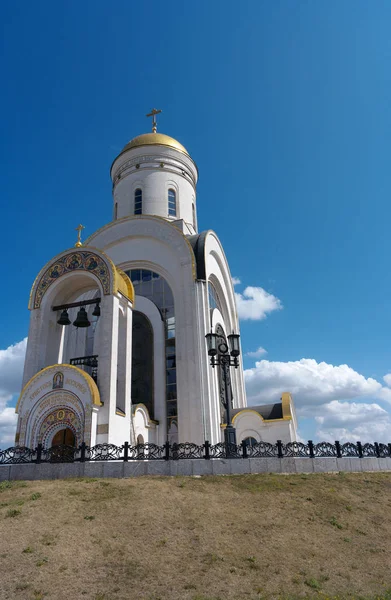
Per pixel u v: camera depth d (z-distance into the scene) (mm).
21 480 13609
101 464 13719
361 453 15242
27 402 17688
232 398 30594
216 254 30141
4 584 6973
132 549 8320
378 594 7262
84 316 19562
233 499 11148
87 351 25984
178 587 7109
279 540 9062
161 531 9125
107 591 6918
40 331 19438
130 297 20422
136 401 23859
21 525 9102
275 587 7270
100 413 16891
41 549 8109
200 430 21469
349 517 10523
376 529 10031
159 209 31781
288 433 23422
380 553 8883
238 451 14500
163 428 22734
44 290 20156
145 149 33344
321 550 8781
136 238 27531
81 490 11438
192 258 25391
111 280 18984
